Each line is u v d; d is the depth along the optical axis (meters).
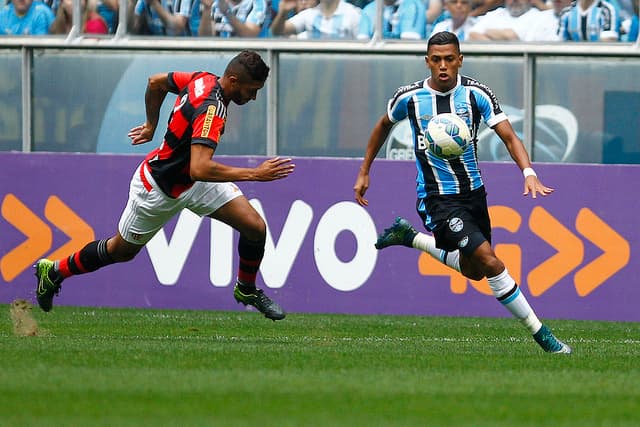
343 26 39.50
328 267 36.00
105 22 40.12
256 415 16.22
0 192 37.22
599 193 34.88
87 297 37.00
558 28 38.66
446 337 29.94
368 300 35.88
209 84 24.25
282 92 39.31
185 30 40.03
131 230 26.23
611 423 16.05
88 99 39.84
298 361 21.95
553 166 35.12
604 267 34.94
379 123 26.33
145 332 29.62
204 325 31.92
